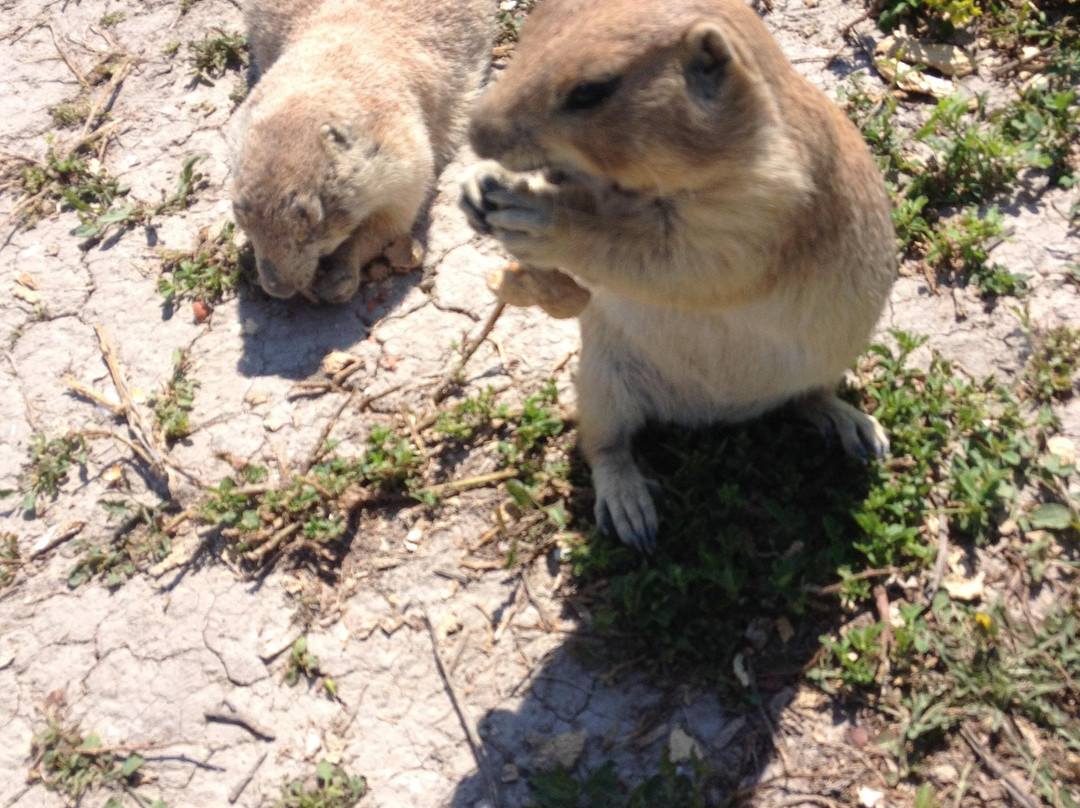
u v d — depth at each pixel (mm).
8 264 530
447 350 481
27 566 442
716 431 439
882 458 420
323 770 382
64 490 460
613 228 333
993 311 464
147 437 465
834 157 356
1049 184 495
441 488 437
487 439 451
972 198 494
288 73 524
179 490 453
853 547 400
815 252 355
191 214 538
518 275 369
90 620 425
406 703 395
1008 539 406
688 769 369
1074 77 522
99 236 535
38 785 393
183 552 437
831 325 380
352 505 434
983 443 426
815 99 357
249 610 420
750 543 406
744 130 316
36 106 594
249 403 474
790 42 560
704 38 307
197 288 509
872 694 375
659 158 314
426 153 530
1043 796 354
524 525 425
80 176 559
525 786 374
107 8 633
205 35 608
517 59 324
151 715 402
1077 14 540
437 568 421
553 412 452
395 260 509
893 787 361
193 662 411
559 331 480
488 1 586
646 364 411
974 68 537
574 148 318
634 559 409
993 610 388
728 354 389
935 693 373
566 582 411
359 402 468
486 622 408
